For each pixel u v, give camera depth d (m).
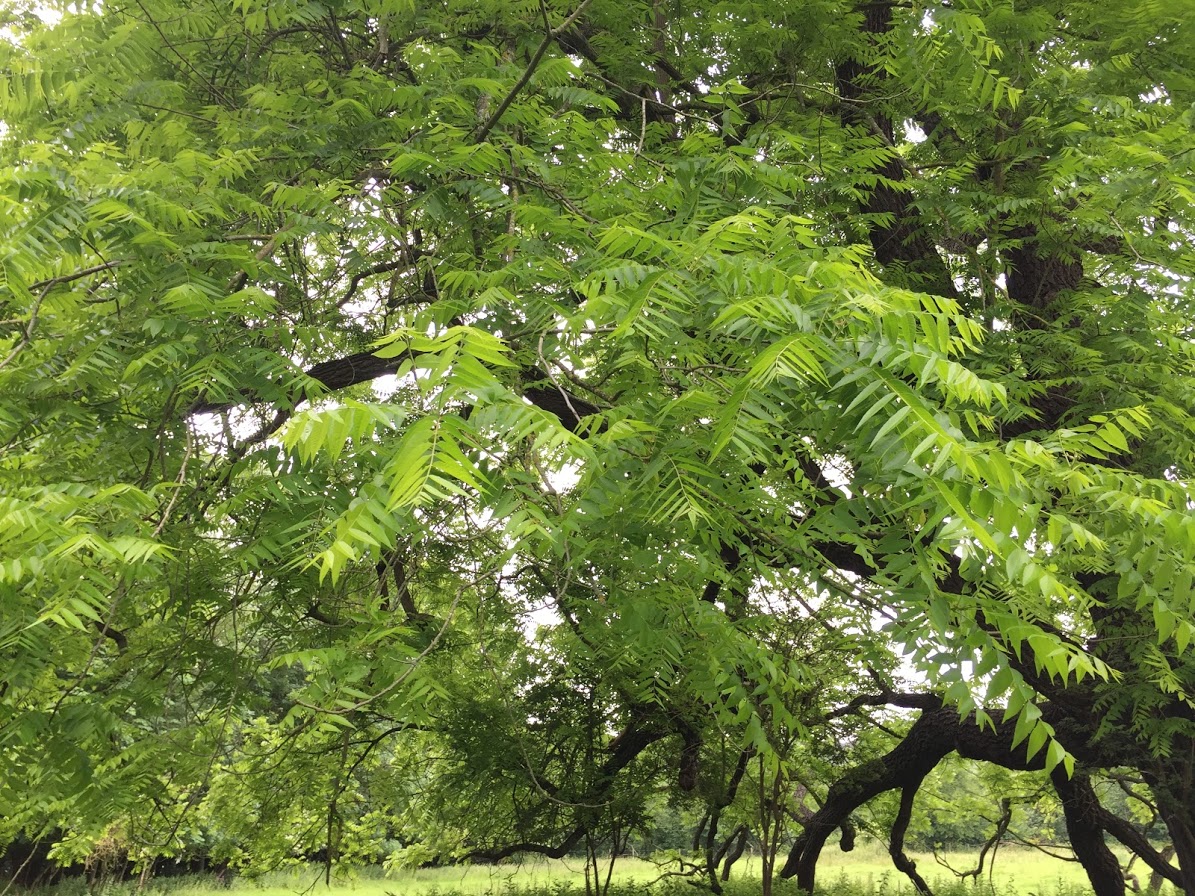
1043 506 2.59
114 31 4.77
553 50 6.34
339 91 5.39
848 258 2.37
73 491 2.69
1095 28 6.16
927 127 8.05
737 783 10.84
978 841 34.56
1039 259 7.56
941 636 2.12
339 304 5.61
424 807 11.67
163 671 4.26
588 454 1.76
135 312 3.48
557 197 4.22
